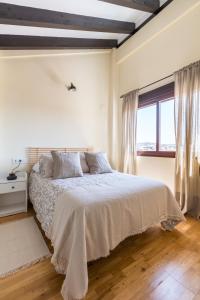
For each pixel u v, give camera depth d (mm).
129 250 1726
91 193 1605
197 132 2396
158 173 3135
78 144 3648
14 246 1779
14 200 2975
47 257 1615
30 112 3100
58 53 3379
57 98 3393
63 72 3471
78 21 2639
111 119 4027
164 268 1470
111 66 4039
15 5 2117
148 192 1825
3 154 2863
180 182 2611
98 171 2826
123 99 3793
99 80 3939
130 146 3582
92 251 1312
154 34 3039
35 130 3150
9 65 2904
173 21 2723
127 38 3641
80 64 3686
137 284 1301
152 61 3186
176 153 2629
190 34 2545
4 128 2861
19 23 2219
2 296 1199
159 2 2885
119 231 1523
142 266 1496
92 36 3395
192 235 1990
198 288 1270
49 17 2355
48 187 2047
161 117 3146
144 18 3234
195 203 2457
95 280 1340
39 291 1242
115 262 1550
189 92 2465
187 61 2598
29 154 3084
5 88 2867
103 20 2939
